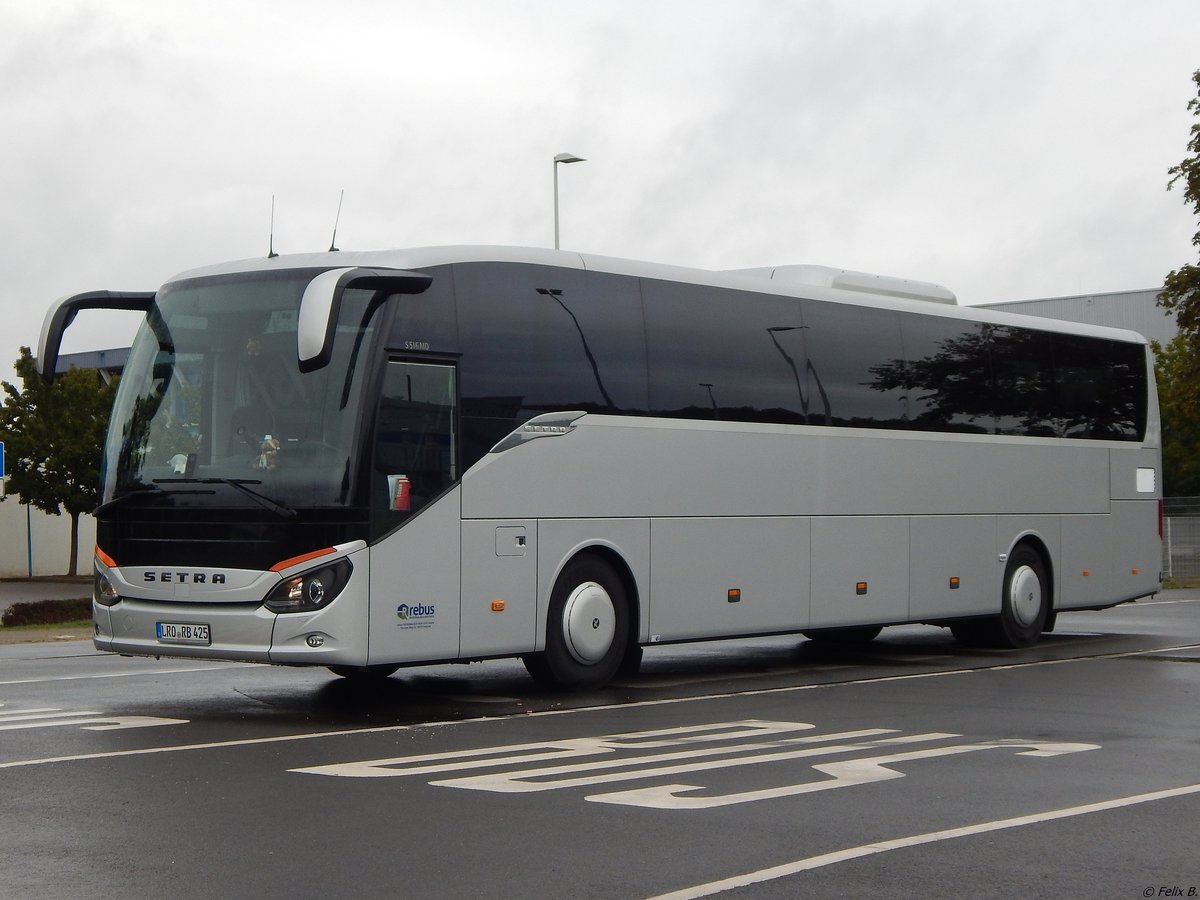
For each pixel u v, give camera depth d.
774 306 16.94
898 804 8.64
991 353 19.92
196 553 12.77
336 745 10.92
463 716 12.76
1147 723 12.42
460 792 8.94
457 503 13.41
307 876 6.86
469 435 13.55
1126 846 7.54
